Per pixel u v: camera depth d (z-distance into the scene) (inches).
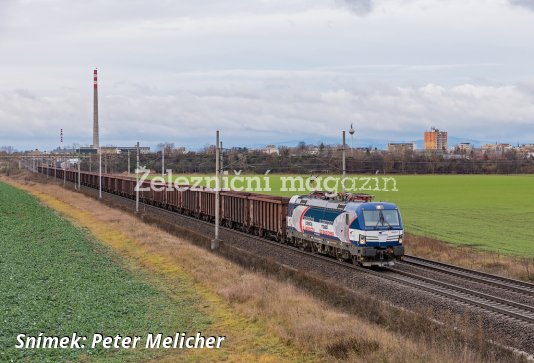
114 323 893.8
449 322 884.6
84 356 756.6
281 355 771.4
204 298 1061.8
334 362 731.4
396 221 1332.4
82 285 1144.2
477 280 1219.9
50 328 863.7
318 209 1512.1
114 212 2696.9
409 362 696.4
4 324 869.8
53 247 1637.6
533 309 959.6
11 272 1263.5
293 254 1557.6
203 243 1758.1
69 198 3528.5
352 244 1336.1
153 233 1925.4
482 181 5536.4
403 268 1358.3
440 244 1726.1
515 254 1659.7
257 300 1001.5
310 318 884.0
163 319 924.6
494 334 845.8
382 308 958.4
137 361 748.0
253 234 2010.3
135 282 1190.9
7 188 4338.1
